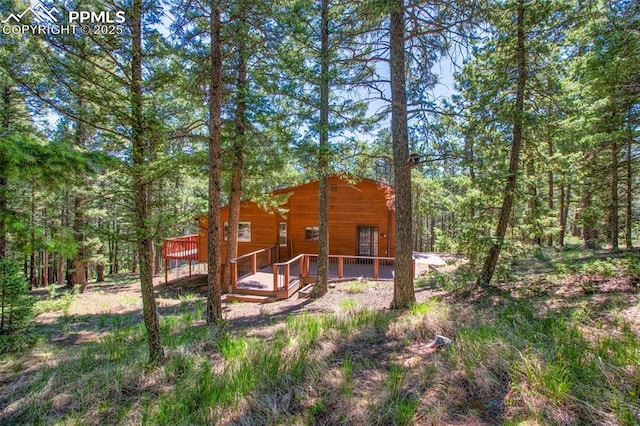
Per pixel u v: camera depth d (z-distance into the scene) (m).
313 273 11.71
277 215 14.66
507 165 7.03
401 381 2.96
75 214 9.14
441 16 6.49
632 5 5.07
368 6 6.14
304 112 8.52
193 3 6.10
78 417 3.00
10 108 9.39
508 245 7.04
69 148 3.11
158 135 4.20
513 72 6.90
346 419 2.52
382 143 8.77
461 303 6.14
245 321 6.82
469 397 2.63
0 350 5.04
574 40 6.63
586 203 11.98
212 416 2.76
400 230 6.61
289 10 7.12
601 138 6.93
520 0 6.17
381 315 5.58
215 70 6.10
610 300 4.73
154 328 4.24
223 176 10.32
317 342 4.28
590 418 2.21
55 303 8.80
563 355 2.93
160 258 20.72
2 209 3.11
